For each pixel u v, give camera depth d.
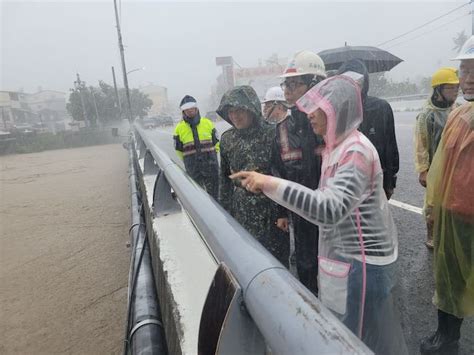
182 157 4.90
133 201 5.64
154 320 2.22
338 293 1.69
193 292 1.89
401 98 23.56
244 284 0.91
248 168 2.85
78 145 28.94
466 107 2.13
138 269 2.86
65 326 3.77
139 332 2.09
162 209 3.13
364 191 1.56
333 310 1.72
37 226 7.32
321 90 1.61
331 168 1.62
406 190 5.82
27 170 16.45
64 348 3.41
